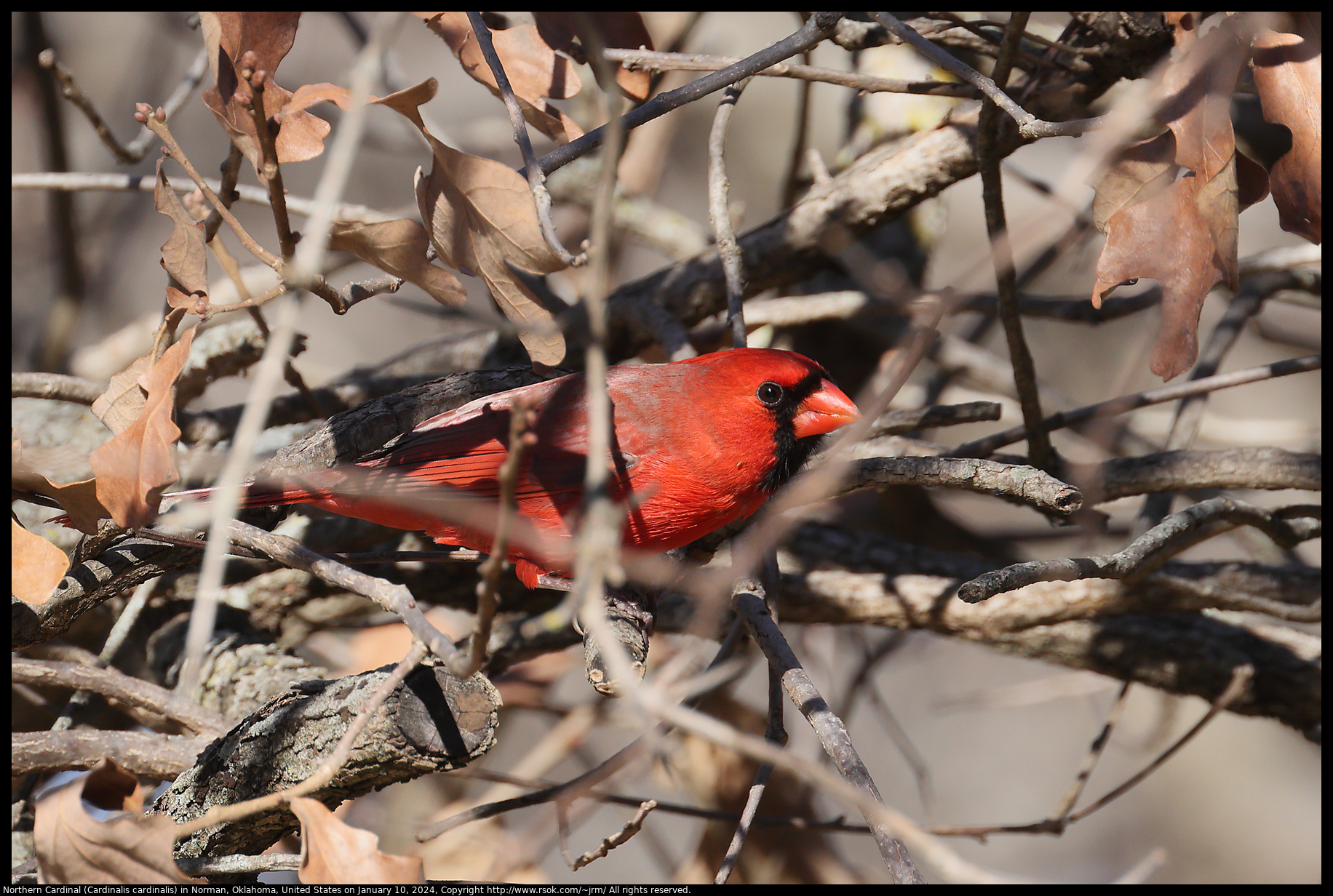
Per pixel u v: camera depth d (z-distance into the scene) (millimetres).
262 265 10906
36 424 8352
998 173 6477
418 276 5812
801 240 8375
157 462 5254
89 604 6250
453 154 5395
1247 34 5770
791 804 8555
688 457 6727
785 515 7562
